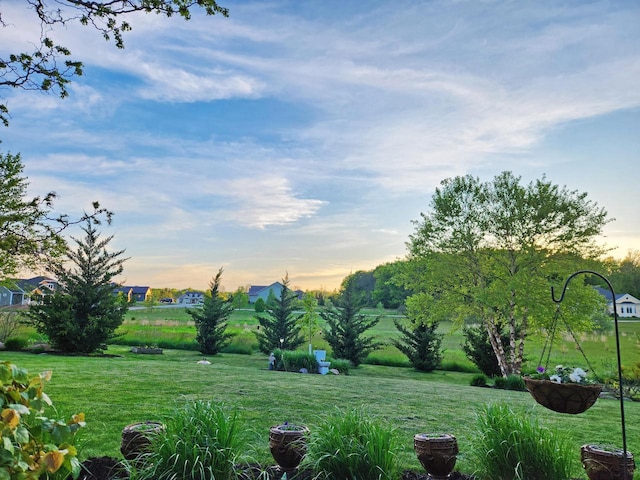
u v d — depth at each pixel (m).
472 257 20.75
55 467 2.11
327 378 13.75
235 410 4.16
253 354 27.17
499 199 20.42
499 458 3.86
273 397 9.14
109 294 20.58
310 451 3.82
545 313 18.38
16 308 22.53
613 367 16.70
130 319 47.41
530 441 3.85
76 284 20.11
